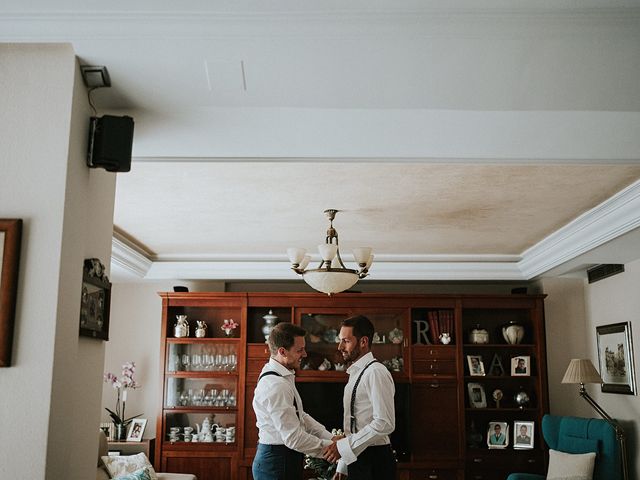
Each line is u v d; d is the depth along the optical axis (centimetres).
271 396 363
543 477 650
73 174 241
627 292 686
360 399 364
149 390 828
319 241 705
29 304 225
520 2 237
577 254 638
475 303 800
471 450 771
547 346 804
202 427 791
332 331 804
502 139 286
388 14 241
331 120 279
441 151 289
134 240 712
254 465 374
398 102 270
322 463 411
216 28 243
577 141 288
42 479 215
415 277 788
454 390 784
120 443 757
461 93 267
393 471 366
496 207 557
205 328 805
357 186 498
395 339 801
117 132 255
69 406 240
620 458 638
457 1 237
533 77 261
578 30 246
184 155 287
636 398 662
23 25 236
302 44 247
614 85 264
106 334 295
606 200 531
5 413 219
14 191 232
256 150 284
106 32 240
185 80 257
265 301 799
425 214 582
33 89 239
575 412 786
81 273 250
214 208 568
